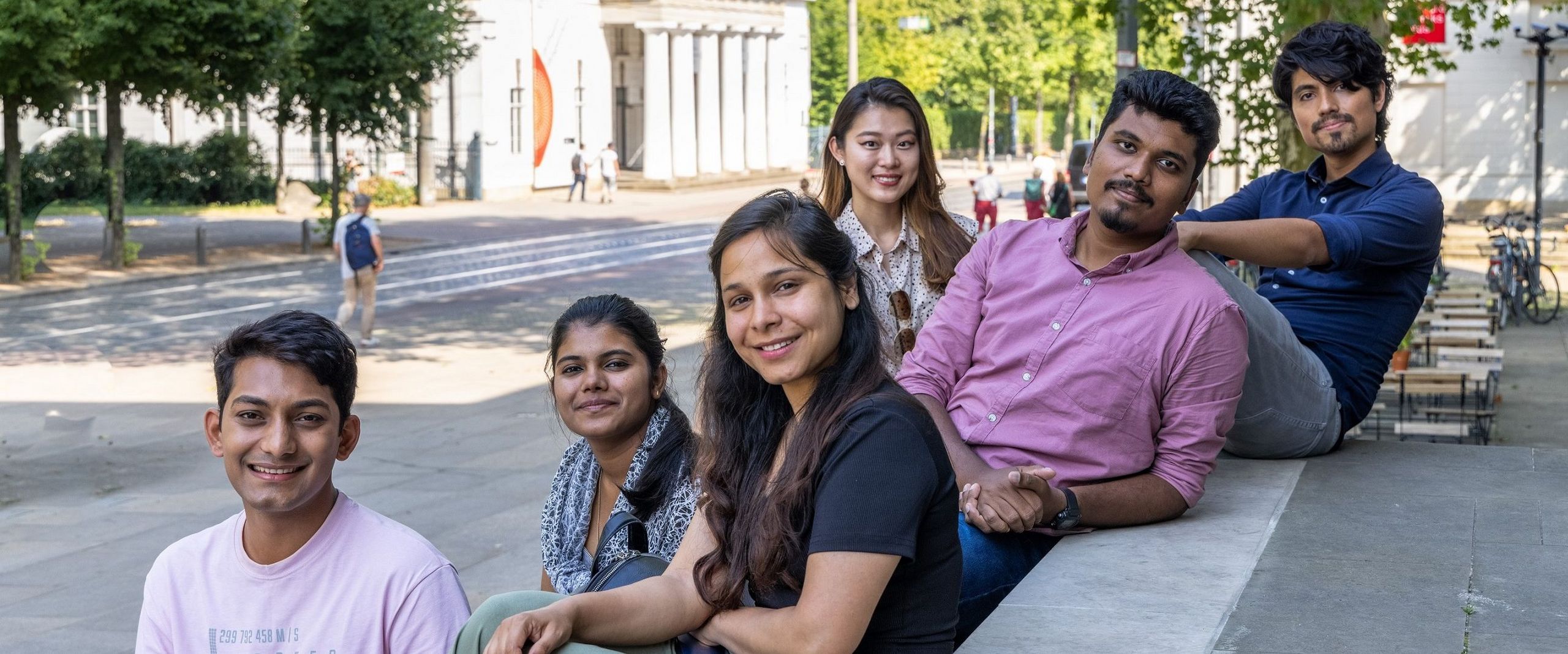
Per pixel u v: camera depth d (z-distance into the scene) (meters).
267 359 2.94
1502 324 17.58
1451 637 2.91
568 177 48.12
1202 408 3.67
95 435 12.39
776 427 2.62
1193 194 3.68
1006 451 3.75
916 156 4.38
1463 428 9.47
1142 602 3.14
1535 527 3.77
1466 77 30.28
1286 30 10.15
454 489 10.15
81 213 38.47
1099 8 12.21
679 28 49.41
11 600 7.93
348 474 10.65
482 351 16.88
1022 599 3.18
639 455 3.58
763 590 2.57
